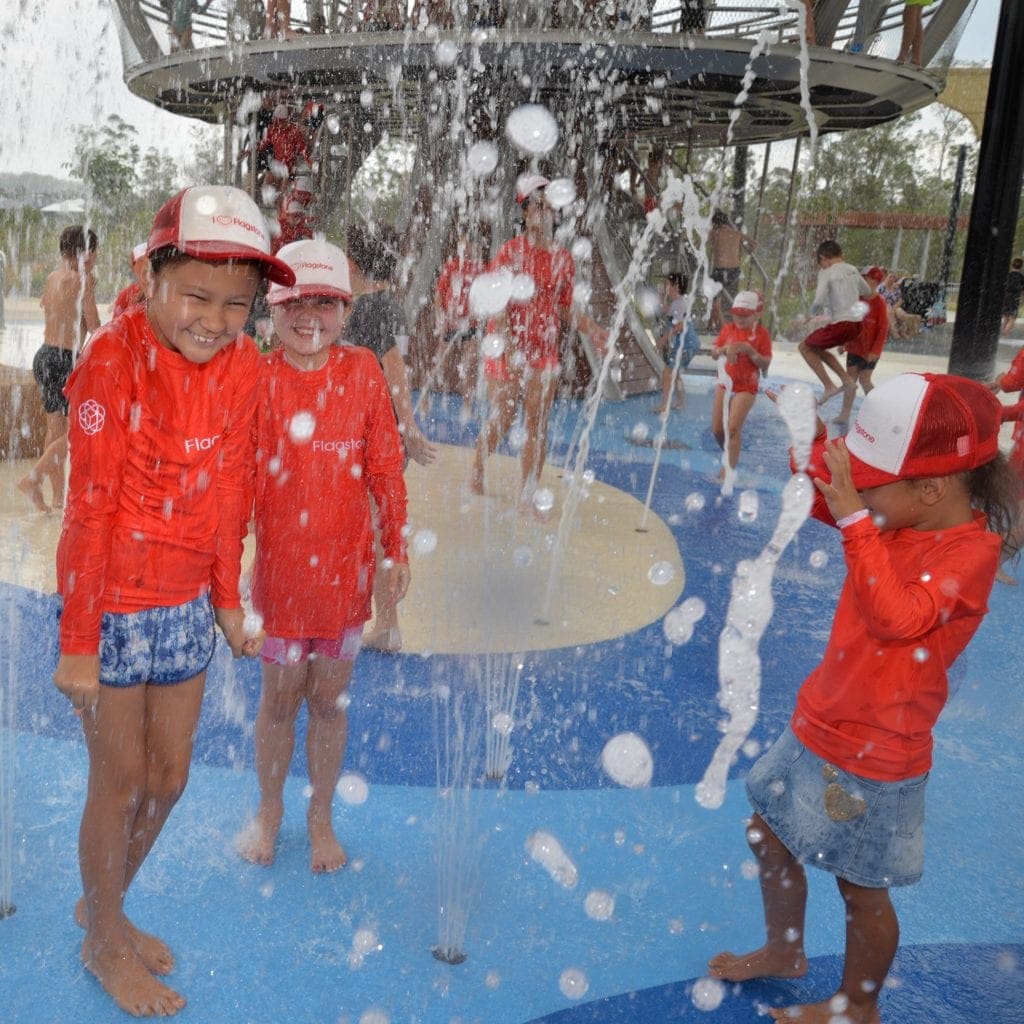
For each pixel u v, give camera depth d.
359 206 10.41
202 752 2.63
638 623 3.82
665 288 10.41
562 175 9.17
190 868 2.12
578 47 7.65
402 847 2.24
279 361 1.99
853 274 8.91
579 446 7.62
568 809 2.45
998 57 7.64
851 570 1.57
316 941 1.90
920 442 1.57
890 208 29.89
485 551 4.65
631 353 10.54
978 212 8.02
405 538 2.20
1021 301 17.80
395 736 2.77
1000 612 4.25
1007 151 7.83
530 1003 1.77
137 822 1.80
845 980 1.73
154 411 1.55
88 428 1.49
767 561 4.80
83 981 1.76
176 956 1.84
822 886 2.23
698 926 2.02
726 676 3.35
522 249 5.16
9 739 2.60
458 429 7.89
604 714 3.00
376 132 10.52
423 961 1.86
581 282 9.81
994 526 1.69
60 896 1.98
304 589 2.00
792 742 1.74
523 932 1.96
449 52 7.76
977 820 2.53
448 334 9.16
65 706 2.79
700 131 11.54
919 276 27.62
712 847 2.31
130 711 1.65
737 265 12.09
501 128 8.67
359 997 1.76
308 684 2.09
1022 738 3.02
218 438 1.67
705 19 8.52
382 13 8.48
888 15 8.68
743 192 14.78
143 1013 1.68
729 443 6.16
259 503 1.99
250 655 1.89
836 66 8.05
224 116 9.22
